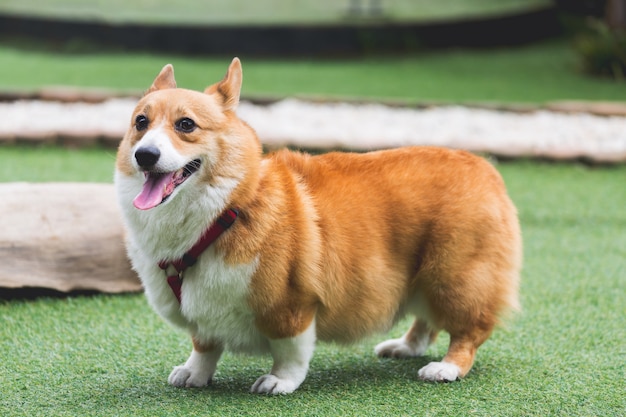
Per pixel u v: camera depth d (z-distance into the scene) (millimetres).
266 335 3893
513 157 9188
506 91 13453
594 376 4289
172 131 3633
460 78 14430
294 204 3875
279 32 16031
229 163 3713
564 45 17547
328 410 3789
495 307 4223
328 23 16547
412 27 16594
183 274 3766
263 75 14156
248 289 3734
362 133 9742
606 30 15250
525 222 7312
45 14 17344
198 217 3678
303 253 3816
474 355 4277
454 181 4191
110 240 5438
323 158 4238
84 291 5336
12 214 5281
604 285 5844
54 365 4340
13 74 13602
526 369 4387
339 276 3957
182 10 19688
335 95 12688
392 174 4176
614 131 10258
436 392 4035
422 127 10219
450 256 4094
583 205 7809
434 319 4234
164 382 4148
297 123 10180
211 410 3771
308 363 4043
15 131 9008
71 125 9500
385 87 13453
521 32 17703
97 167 8312
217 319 3812
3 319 4922
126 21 16328
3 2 19797
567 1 19094
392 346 4660
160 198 3561
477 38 17141
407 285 4184
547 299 5566
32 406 3807
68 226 5363
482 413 3793
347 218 3998
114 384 4105
